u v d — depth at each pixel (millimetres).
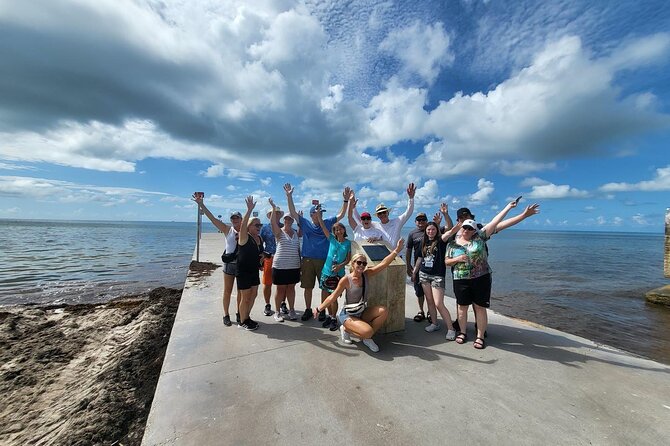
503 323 5191
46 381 4266
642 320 9102
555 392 3039
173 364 3463
